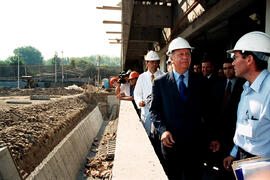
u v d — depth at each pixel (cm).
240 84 241
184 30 511
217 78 327
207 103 214
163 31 704
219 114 265
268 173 136
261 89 149
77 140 780
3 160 345
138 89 345
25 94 1833
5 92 1917
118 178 129
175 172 212
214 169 292
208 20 387
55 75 4156
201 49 534
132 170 140
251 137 156
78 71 4841
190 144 204
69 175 588
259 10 311
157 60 329
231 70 248
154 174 135
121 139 206
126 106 421
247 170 139
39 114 820
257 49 150
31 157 516
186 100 203
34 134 608
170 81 208
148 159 158
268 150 152
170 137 192
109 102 1841
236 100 244
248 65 155
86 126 987
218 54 480
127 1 364
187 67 204
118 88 490
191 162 209
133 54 1172
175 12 550
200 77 215
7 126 612
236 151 202
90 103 1739
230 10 333
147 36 738
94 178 597
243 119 165
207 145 220
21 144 509
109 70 4831
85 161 757
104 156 719
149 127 320
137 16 545
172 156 207
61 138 772
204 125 215
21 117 719
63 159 590
